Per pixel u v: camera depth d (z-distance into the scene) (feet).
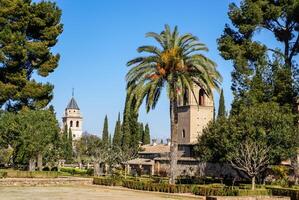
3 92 225.56
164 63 165.07
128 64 169.27
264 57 188.14
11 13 230.68
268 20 193.26
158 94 169.37
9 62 226.79
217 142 192.13
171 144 169.68
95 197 138.41
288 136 182.39
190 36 168.14
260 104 188.34
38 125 230.89
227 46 192.03
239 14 192.13
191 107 284.20
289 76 185.26
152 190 168.04
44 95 240.32
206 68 163.84
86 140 409.28
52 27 246.06
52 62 244.42
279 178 213.87
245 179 218.18
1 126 226.99
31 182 193.67
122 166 340.39
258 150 173.47
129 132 347.56
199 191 151.12
